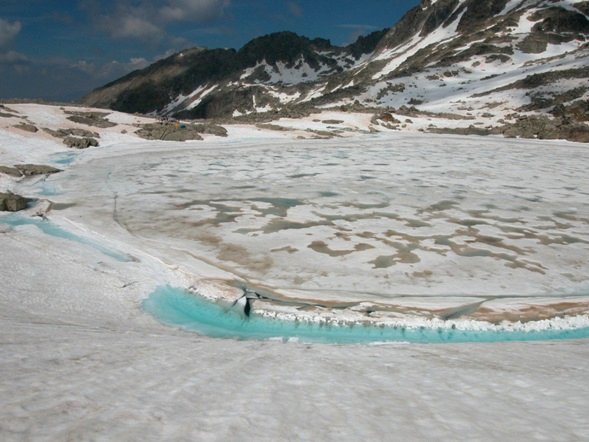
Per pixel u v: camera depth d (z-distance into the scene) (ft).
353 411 13.75
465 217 68.18
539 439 11.85
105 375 16.30
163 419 12.29
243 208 70.54
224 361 20.77
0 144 107.55
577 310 41.83
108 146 128.88
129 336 27.55
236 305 41.81
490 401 15.02
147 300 41.70
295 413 13.37
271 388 15.89
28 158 105.40
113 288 42.75
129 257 50.83
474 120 232.94
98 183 85.87
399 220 65.98
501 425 12.84
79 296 39.78
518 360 22.70
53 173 93.97
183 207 70.49
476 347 27.66
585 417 13.41
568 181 96.12
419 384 17.10
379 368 20.06
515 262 52.21
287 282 46.21
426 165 112.78
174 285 45.09
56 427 11.16
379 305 41.96
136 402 13.50
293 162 114.01
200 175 95.66
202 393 14.93
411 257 52.95
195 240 56.54
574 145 159.43
